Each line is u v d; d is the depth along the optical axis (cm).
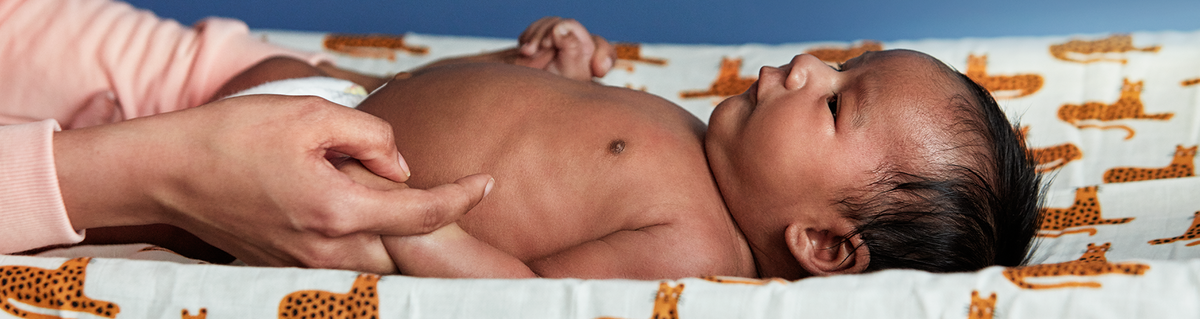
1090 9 276
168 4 288
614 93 139
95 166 83
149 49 150
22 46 145
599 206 120
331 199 80
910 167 119
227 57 154
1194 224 129
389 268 96
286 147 80
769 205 125
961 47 207
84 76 147
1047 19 280
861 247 122
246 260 97
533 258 121
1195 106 171
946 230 121
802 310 83
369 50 220
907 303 82
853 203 120
